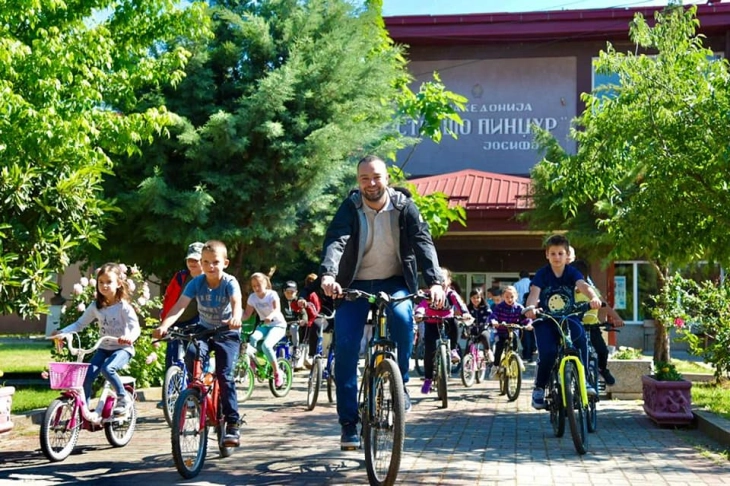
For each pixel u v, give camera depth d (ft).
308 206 52.65
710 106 31.01
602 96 34.99
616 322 29.22
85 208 31.01
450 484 19.88
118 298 25.53
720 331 41.73
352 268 20.08
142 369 41.29
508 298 45.37
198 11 43.32
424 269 19.69
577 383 24.91
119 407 25.38
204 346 22.50
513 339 42.11
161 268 55.62
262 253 54.85
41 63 34.65
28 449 25.59
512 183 82.89
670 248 33.19
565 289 26.66
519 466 22.45
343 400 19.71
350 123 52.75
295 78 50.98
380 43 57.72
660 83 31.89
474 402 39.11
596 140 33.96
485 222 77.15
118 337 25.21
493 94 98.73
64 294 94.27
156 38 43.78
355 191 20.52
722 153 29.22
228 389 22.76
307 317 43.09
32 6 35.24
